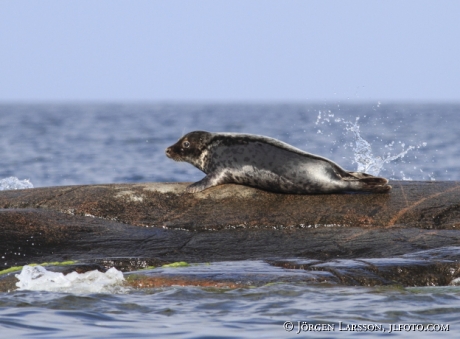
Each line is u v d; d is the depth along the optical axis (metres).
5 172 82.56
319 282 25.09
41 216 32.41
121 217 32.88
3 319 21.30
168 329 20.34
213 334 19.81
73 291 24.84
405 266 26.16
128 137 142.12
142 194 34.56
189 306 22.73
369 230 31.12
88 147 117.00
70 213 33.12
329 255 29.31
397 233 30.67
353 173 34.31
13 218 31.92
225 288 24.58
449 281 25.97
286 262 27.38
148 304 23.02
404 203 32.88
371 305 22.55
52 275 25.98
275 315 21.64
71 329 20.34
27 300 23.44
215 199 34.12
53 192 35.03
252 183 34.69
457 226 31.20
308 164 33.66
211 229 31.91
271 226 31.88
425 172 81.56
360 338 19.45
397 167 86.25
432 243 29.56
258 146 34.66
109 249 30.33
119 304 23.02
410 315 21.53
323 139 130.25
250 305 22.73
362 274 25.62
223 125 196.00
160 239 31.16
